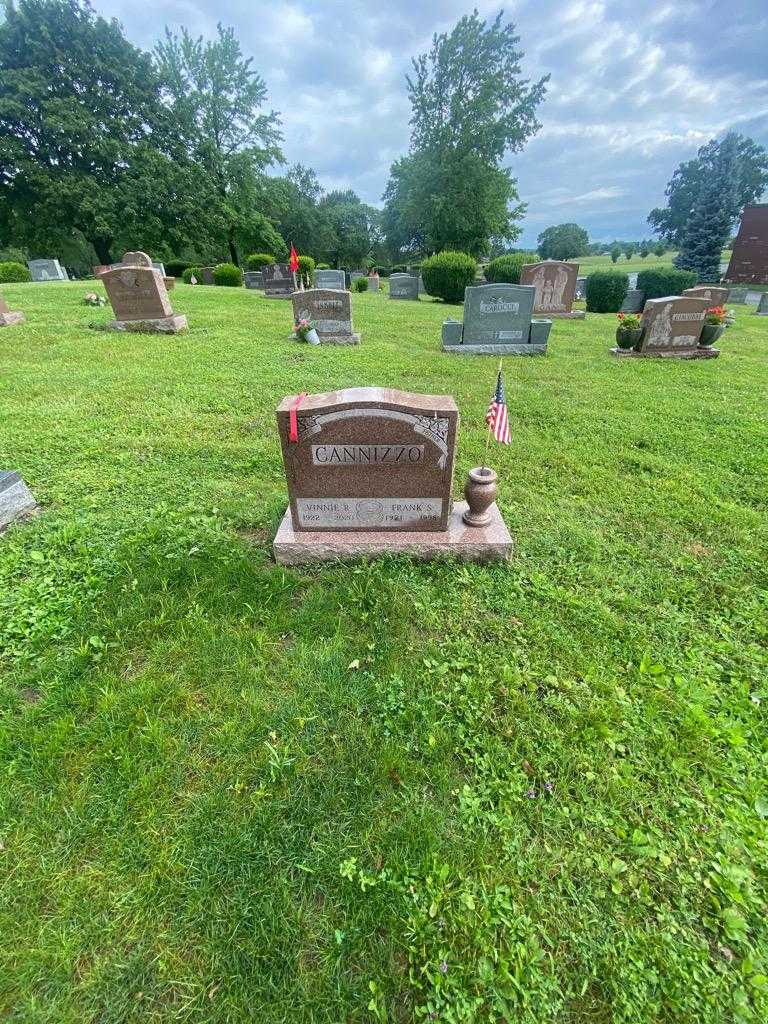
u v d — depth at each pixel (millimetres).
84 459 5207
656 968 1748
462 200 34594
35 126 29406
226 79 35688
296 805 2174
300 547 3607
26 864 1951
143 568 3502
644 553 3955
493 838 2092
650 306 10273
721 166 35438
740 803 2242
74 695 2582
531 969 1729
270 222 40312
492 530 3793
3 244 34188
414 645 2992
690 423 6652
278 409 3283
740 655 2994
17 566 3551
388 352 10336
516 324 10633
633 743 2482
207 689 2666
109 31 30297
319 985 1672
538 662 2902
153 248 33969
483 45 31938
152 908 1840
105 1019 1597
